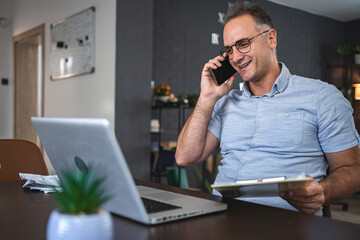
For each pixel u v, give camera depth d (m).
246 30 1.35
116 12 3.80
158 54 4.88
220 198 1.07
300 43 6.57
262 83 1.43
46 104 5.13
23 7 5.75
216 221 0.81
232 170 1.42
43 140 0.91
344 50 6.84
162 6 4.91
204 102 1.47
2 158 1.63
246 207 0.95
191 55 5.21
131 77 3.93
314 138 1.33
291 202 1.07
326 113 1.31
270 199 1.27
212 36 5.43
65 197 0.54
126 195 0.75
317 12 6.79
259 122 1.38
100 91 4.01
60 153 0.87
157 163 4.14
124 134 3.88
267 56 1.39
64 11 4.70
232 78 1.49
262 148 1.37
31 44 6.09
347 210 3.93
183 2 5.11
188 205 0.90
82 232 0.52
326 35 7.04
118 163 0.69
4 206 0.97
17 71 6.04
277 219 0.83
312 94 1.35
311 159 1.33
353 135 1.29
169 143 4.11
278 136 1.35
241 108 1.46
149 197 1.01
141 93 4.01
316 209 1.04
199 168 4.67
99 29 4.02
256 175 1.35
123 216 0.83
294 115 1.34
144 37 4.04
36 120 0.89
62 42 4.68
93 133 0.70
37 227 0.78
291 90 1.37
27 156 1.69
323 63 6.99
